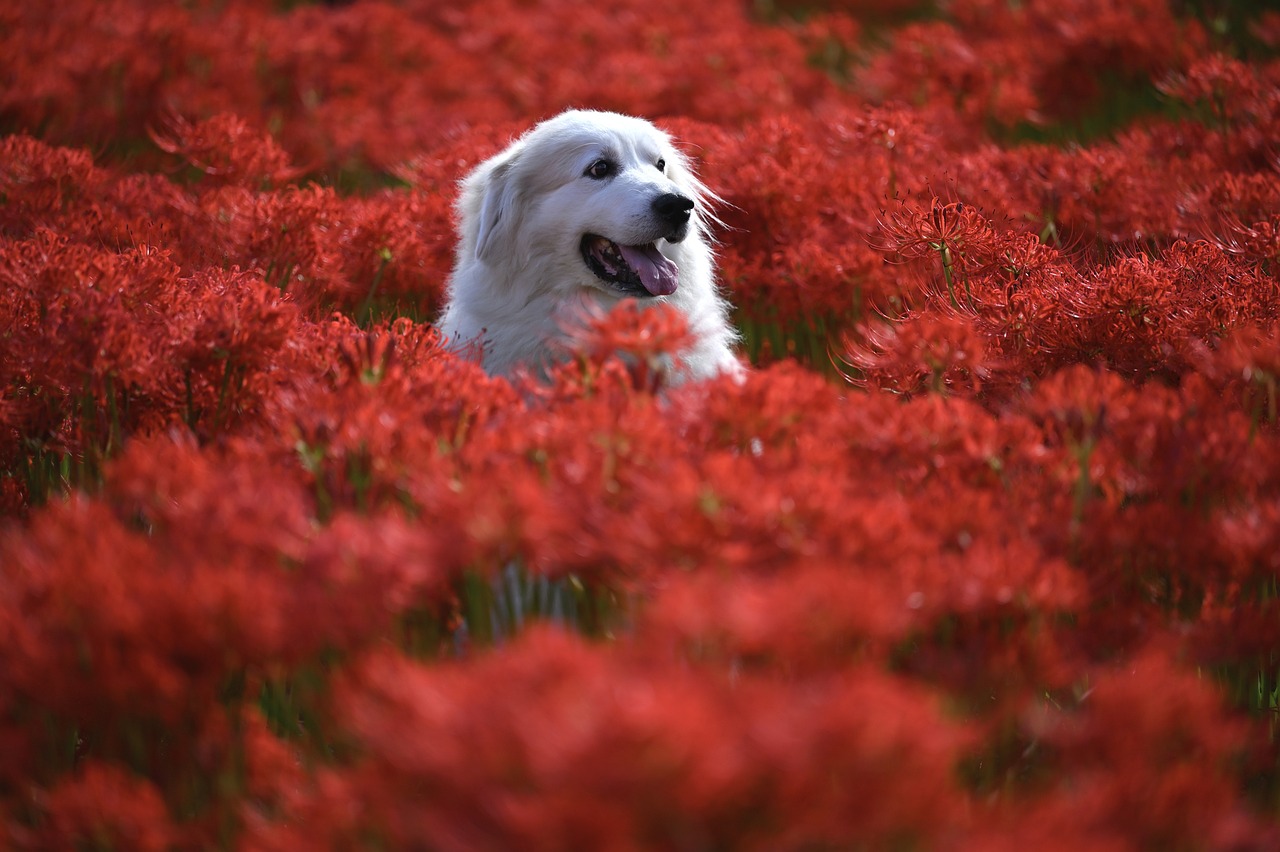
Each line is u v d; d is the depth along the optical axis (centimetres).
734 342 645
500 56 1212
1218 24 1073
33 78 870
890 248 534
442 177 730
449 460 293
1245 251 511
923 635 284
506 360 577
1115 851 207
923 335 378
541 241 578
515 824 181
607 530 259
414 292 665
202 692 251
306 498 298
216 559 266
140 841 244
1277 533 292
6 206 595
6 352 384
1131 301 434
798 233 640
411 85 1084
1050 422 338
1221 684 321
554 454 296
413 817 208
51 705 248
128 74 939
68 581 249
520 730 189
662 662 212
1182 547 301
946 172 634
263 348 378
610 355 338
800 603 224
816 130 815
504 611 319
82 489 370
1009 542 283
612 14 1369
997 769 284
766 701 198
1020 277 494
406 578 255
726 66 1087
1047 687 294
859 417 324
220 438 335
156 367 375
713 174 695
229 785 263
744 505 260
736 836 191
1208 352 396
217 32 1111
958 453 322
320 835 227
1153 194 621
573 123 585
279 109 1016
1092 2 1147
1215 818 227
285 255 547
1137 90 1056
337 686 245
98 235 562
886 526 267
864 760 189
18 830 251
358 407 316
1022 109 957
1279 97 762
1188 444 322
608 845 179
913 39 1051
